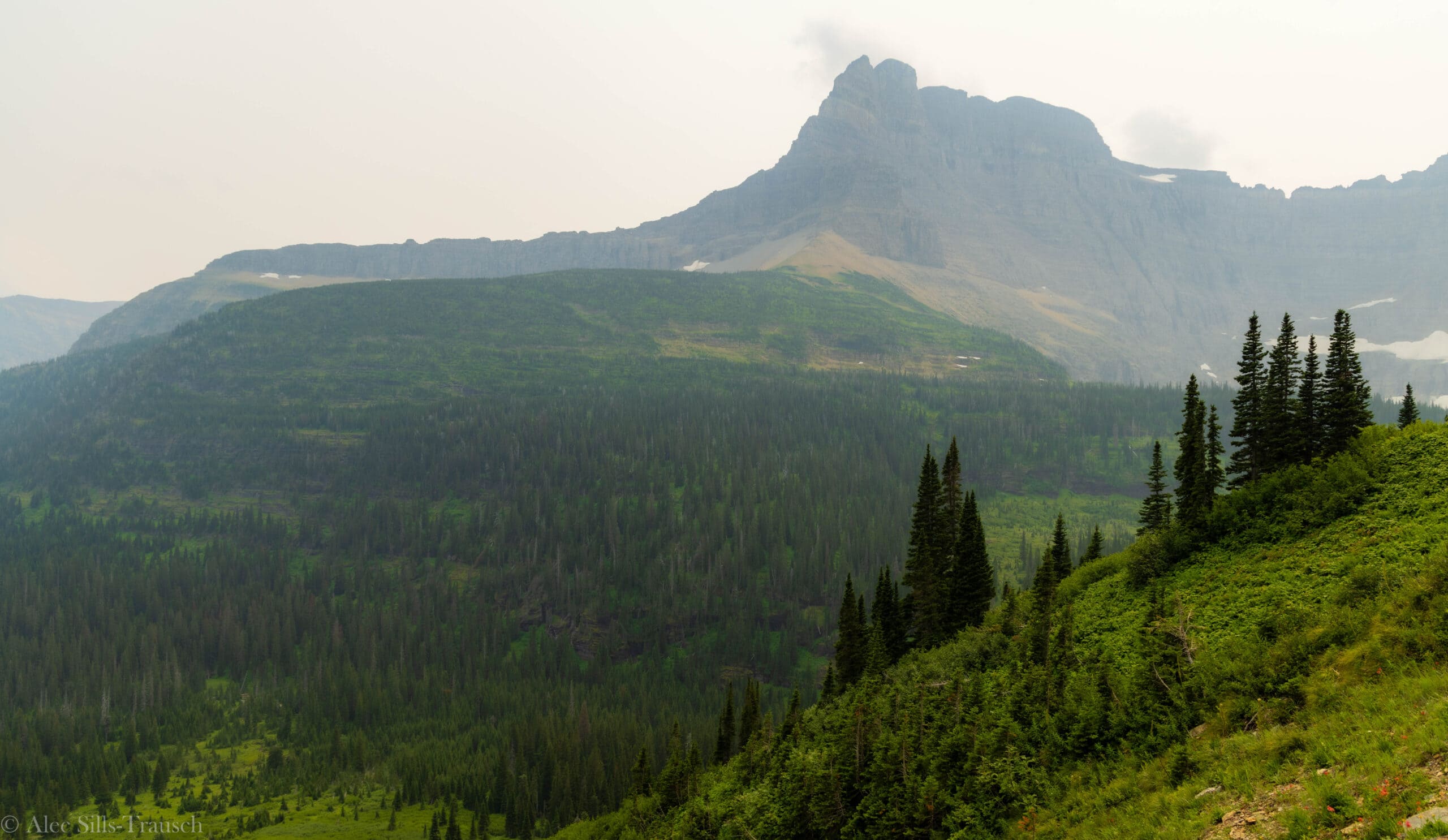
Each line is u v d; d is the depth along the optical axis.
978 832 37.19
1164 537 63.69
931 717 48.78
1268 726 31.91
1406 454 55.22
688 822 66.62
